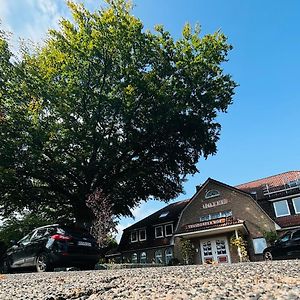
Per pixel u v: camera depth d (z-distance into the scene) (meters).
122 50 25.58
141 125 25.44
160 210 40.62
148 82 24.58
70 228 10.48
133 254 35.78
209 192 31.19
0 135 21.72
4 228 31.00
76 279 4.88
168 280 3.90
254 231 27.06
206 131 27.64
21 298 3.14
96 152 24.72
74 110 24.05
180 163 29.14
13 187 23.03
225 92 27.95
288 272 3.96
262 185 31.97
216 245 28.08
